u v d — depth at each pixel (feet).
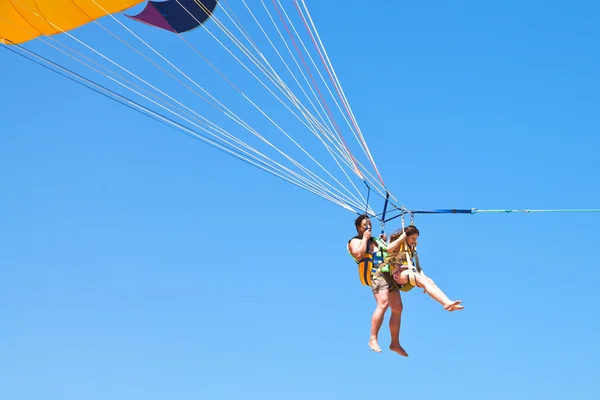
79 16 59.82
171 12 64.08
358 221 47.70
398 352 46.44
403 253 46.09
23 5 56.65
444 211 46.29
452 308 43.16
